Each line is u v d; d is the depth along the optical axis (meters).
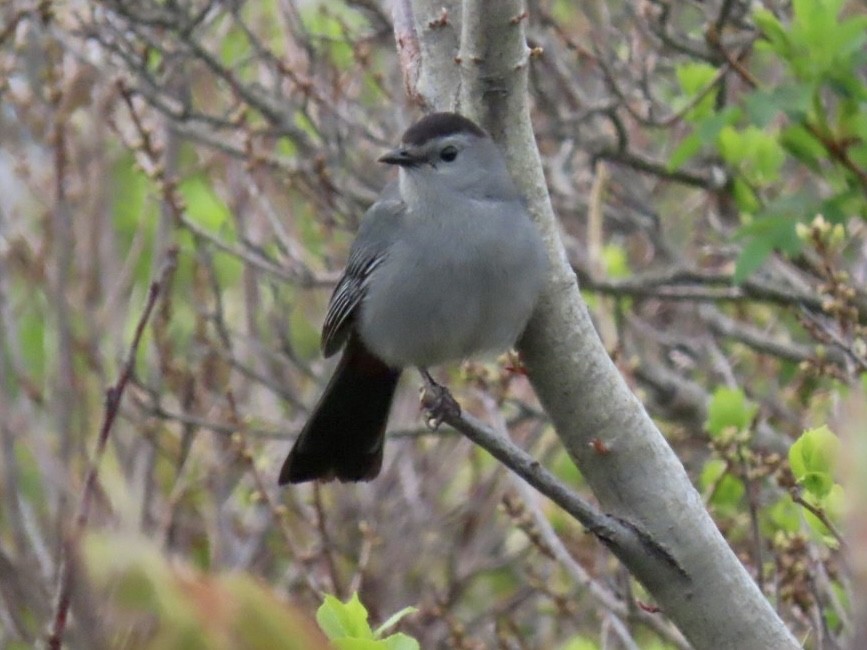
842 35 9.28
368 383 9.04
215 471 11.88
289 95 12.83
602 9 13.45
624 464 6.88
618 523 6.79
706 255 13.23
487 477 12.62
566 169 13.15
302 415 12.33
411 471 12.52
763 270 12.03
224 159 13.44
